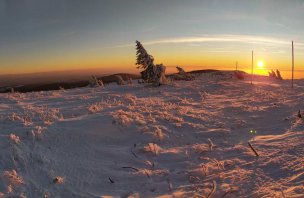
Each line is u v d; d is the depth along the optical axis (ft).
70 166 27.63
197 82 107.24
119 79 120.78
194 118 44.70
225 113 49.98
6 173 24.71
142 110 47.75
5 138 30.89
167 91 83.56
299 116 43.11
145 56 97.55
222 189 21.65
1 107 54.34
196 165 27.99
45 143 31.09
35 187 24.22
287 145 29.91
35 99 71.67
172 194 22.48
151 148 31.32
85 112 46.32
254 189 21.06
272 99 63.72
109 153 30.76
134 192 23.67
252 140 34.47
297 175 21.97
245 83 98.73
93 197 23.26
